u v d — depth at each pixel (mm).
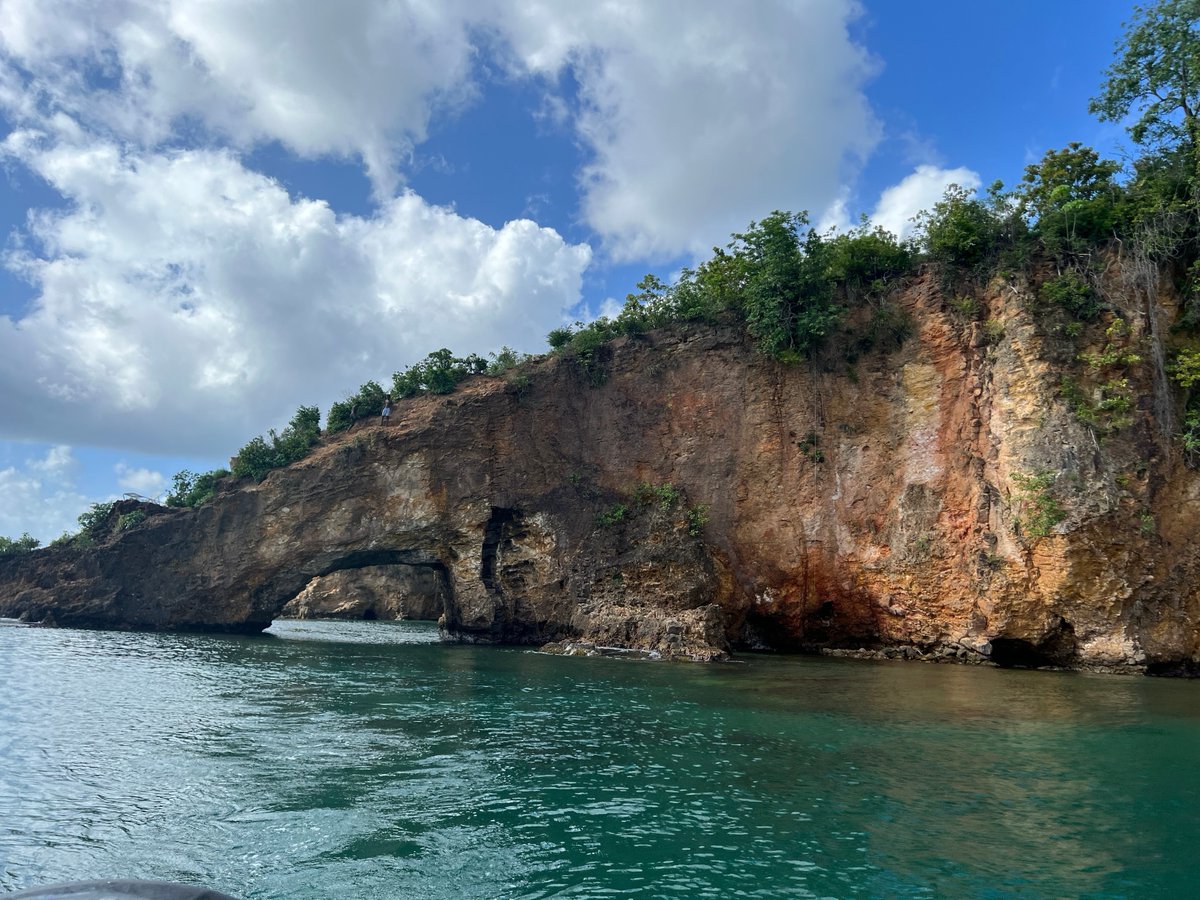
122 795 10570
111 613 37969
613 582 33281
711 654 27984
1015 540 27516
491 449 36562
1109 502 25797
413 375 40562
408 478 36406
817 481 33406
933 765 12398
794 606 33000
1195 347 27594
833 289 34812
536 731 14750
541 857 8602
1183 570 25859
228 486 39625
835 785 11250
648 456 36031
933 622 30031
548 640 34500
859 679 22672
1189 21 28984
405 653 29922
